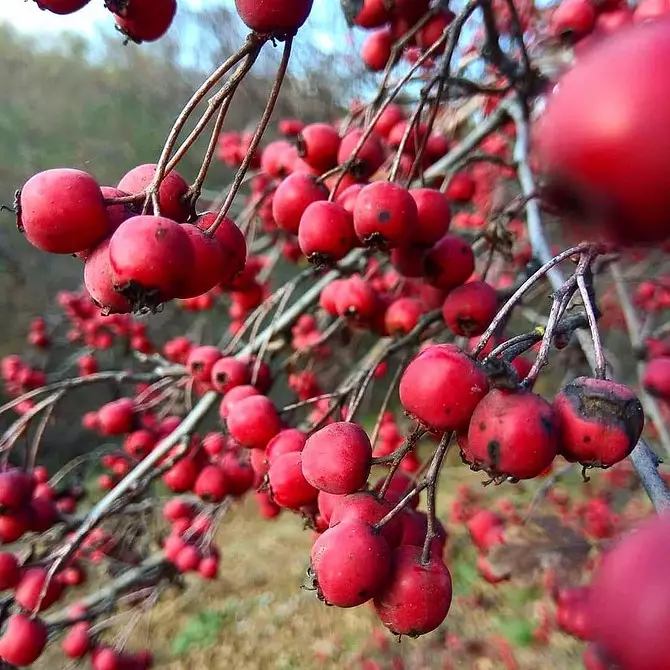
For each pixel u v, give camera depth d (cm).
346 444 7
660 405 15
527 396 6
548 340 6
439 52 12
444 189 14
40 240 6
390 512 7
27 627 12
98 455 22
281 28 6
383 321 13
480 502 35
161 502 21
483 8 12
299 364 21
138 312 6
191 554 18
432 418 6
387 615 7
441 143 14
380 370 20
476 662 30
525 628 31
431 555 7
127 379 17
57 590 12
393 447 17
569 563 21
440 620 7
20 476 13
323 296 14
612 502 26
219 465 15
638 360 16
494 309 10
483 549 21
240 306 19
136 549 22
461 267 11
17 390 25
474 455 6
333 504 8
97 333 27
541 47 16
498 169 22
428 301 12
